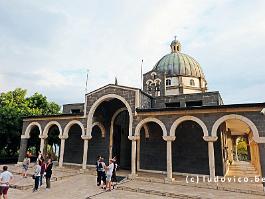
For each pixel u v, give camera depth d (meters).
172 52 40.47
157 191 13.98
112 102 25.19
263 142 14.80
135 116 19.77
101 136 25.33
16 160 31.66
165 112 18.56
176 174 20.67
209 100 22.19
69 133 28.17
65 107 30.55
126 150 26.00
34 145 33.72
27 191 14.27
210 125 16.75
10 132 28.80
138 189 14.57
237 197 12.84
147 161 22.27
